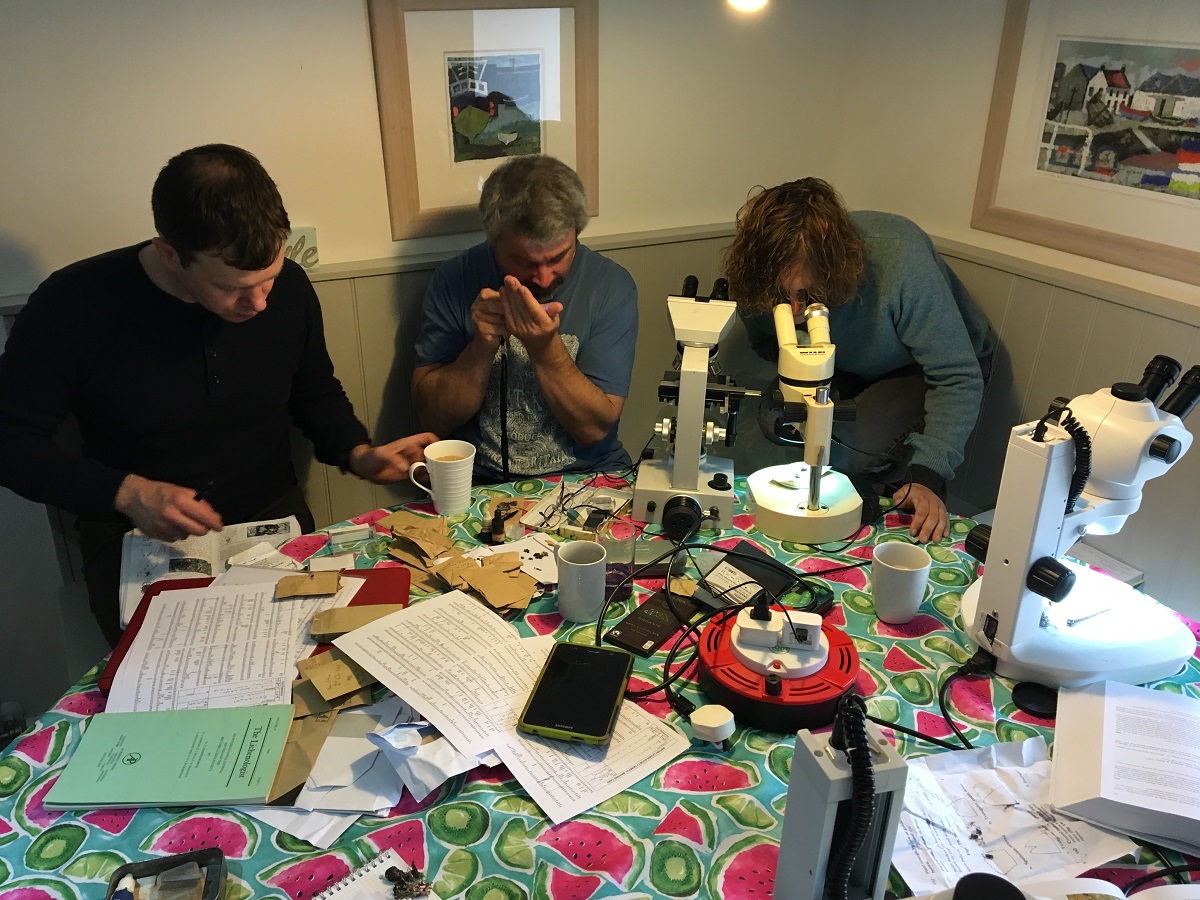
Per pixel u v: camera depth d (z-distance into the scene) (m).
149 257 1.62
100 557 1.72
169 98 1.84
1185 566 1.96
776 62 2.47
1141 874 0.91
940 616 1.30
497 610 1.29
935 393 1.91
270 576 1.37
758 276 1.79
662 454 1.62
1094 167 2.01
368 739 1.03
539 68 2.15
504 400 1.85
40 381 1.61
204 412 1.73
